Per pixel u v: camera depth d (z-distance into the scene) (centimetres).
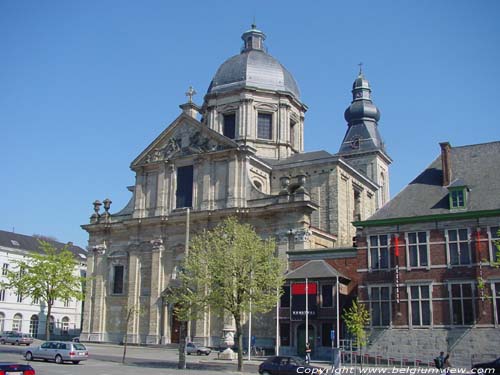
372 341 4156
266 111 6912
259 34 7531
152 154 6538
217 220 5881
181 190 6288
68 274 5850
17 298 8356
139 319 6184
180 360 3747
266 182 6366
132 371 3409
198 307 3994
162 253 6194
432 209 4175
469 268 3934
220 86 7088
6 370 2397
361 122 8562
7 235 8819
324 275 4544
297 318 4622
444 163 4347
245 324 5347
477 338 3809
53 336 7562
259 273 4044
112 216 6731
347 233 6166
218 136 6106
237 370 3694
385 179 8469
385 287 4225
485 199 4044
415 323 4050
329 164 6131
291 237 5453
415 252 4153
